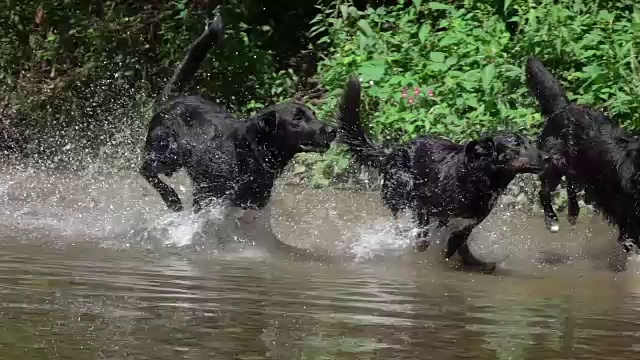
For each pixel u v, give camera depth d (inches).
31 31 555.5
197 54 339.9
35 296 184.1
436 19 505.7
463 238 272.5
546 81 325.4
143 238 285.1
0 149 526.9
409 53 466.9
